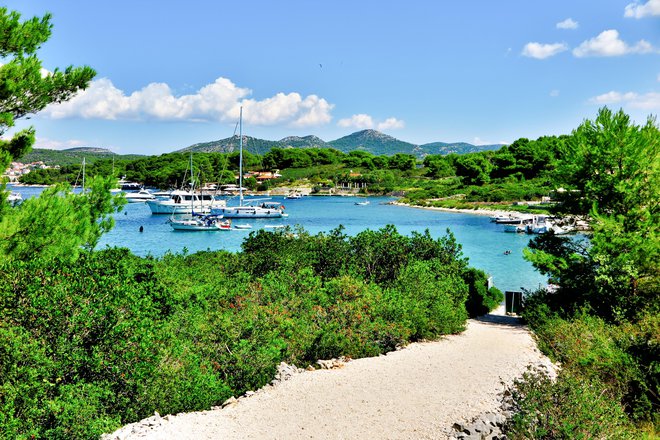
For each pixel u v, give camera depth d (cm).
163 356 1035
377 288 1864
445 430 828
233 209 9906
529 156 15600
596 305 2139
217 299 1579
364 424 865
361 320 1572
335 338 1418
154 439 805
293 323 1427
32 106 1279
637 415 1055
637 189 2216
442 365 1298
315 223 9369
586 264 2302
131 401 941
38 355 843
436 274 2220
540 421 767
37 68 1236
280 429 848
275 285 1675
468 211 11750
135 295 1097
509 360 1370
